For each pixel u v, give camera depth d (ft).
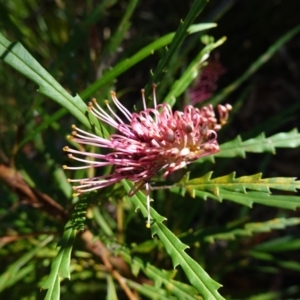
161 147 0.55
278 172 1.45
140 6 1.51
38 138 1.02
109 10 1.36
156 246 0.80
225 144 0.70
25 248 0.90
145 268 0.71
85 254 0.83
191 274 0.54
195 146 0.55
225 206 1.42
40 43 1.19
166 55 0.63
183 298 0.67
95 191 0.63
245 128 1.53
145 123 0.57
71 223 0.59
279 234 1.35
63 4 1.18
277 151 1.47
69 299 1.09
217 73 0.95
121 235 0.89
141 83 1.45
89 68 0.88
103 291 1.09
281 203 0.65
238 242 1.04
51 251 0.88
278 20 1.49
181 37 0.62
